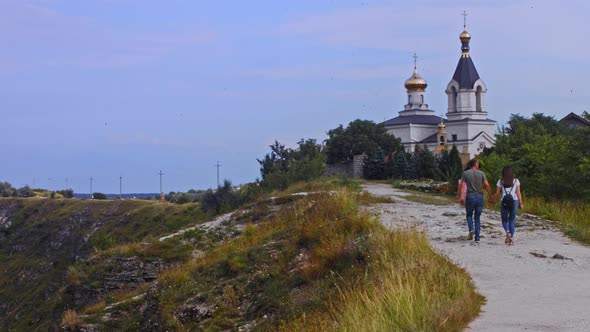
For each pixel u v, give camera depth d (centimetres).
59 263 7406
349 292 1173
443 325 873
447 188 3422
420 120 8994
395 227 1688
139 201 8631
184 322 1587
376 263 1278
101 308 1988
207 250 2450
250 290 1593
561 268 1291
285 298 1425
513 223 1592
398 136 8881
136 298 1930
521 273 1243
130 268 2477
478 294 1068
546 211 2186
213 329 1461
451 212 2255
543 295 1063
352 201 2242
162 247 2572
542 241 1633
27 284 7212
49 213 9294
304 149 5184
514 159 3027
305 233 1772
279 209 2647
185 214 5238
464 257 1407
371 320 902
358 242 1471
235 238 2372
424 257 1232
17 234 9106
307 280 1455
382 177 5672
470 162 1661
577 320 903
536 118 6994
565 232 1755
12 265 8194
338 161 7406
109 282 2462
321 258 1498
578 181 2623
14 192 12288
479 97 9188
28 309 5450
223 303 1564
